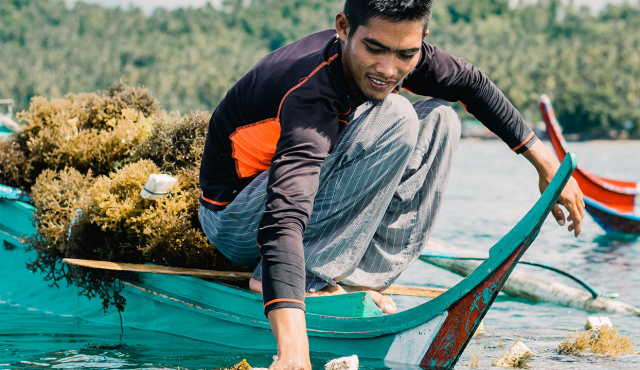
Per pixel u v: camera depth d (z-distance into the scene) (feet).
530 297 17.37
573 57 446.19
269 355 10.75
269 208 8.25
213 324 11.68
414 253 11.35
